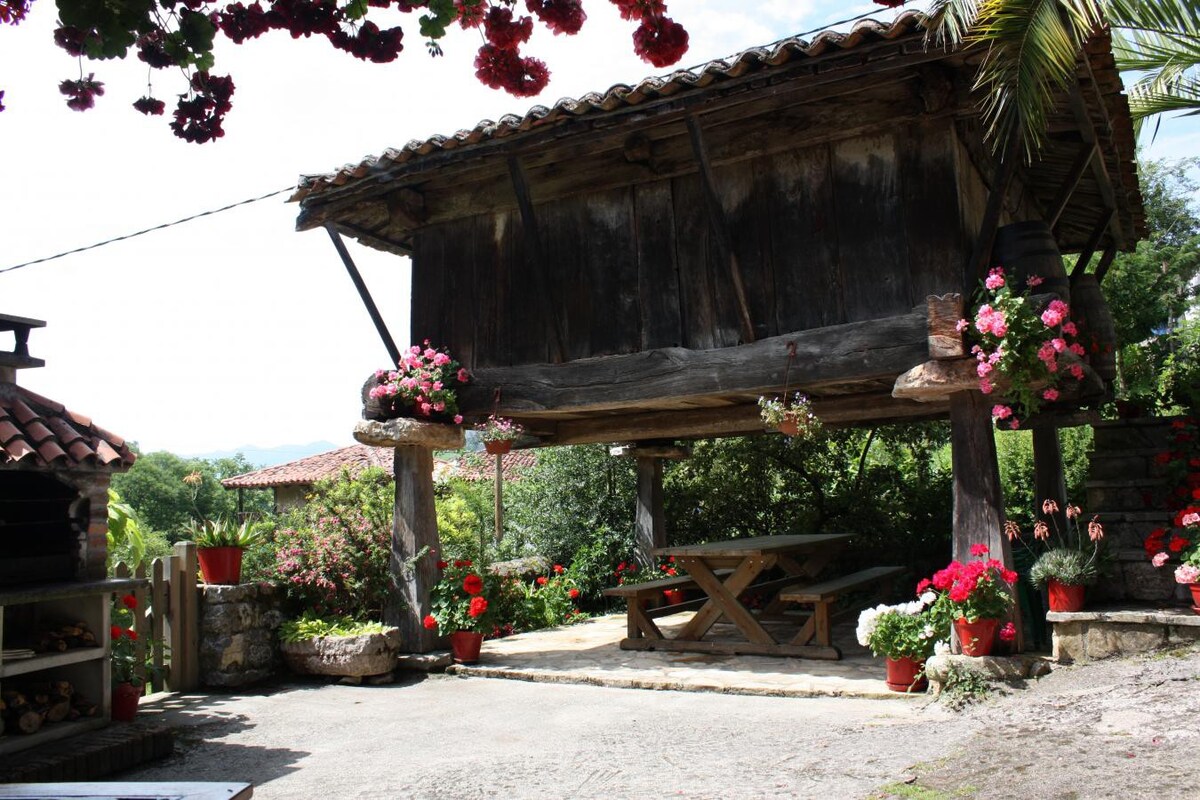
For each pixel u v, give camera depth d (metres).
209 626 7.12
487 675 7.31
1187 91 7.94
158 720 5.80
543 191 7.71
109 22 1.78
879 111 6.32
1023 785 3.63
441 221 8.21
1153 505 6.51
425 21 2.01
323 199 7.69
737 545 7.91
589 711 5.95
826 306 6.45
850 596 11.06
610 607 12.10
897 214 6.24
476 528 13.49
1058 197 6.64
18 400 5.52
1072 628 5.52
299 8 1.95
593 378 7.25
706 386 6.74
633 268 7.26
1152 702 4.50
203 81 2.00
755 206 6.77
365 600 7.97
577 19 2.05
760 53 5.70
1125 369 10.81
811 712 5.54
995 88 5.27
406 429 7.59
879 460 13.10
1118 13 6.03
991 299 5.75
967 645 5.57
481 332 7.94
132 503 35.94
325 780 4.68
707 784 4.18
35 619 5.66
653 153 7.17
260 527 8.28
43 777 4.53
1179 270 13.47
